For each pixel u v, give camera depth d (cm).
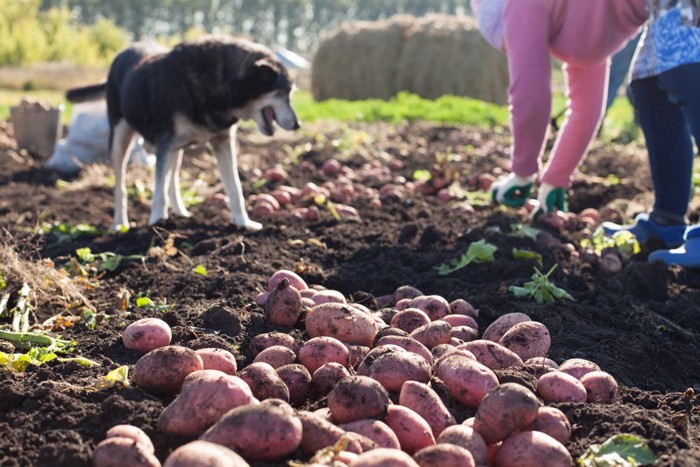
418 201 313
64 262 232
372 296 191
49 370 145
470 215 286
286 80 256
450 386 135
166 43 2222
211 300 191
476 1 260
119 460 108
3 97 1062
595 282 216
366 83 1096
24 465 115
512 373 139
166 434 121
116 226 273
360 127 543
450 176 341
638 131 519
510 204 273
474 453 115
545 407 128
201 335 161
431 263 225
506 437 119
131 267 221
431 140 490
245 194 330
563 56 247
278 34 4300
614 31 237
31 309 178
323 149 432
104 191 347
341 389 121
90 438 123
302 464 108
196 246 239
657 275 215
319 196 291
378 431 116
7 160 423
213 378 122
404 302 177
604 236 246
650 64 221
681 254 225
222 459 99
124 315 179
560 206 282
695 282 220
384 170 371
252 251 235
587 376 142
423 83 1055
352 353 147
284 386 133
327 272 215
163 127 254
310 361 144
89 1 4028
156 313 179
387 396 123
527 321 159
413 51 1063
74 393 135
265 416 109
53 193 342
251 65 248
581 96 261
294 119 256
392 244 243
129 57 270
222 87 249
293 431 110
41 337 160
